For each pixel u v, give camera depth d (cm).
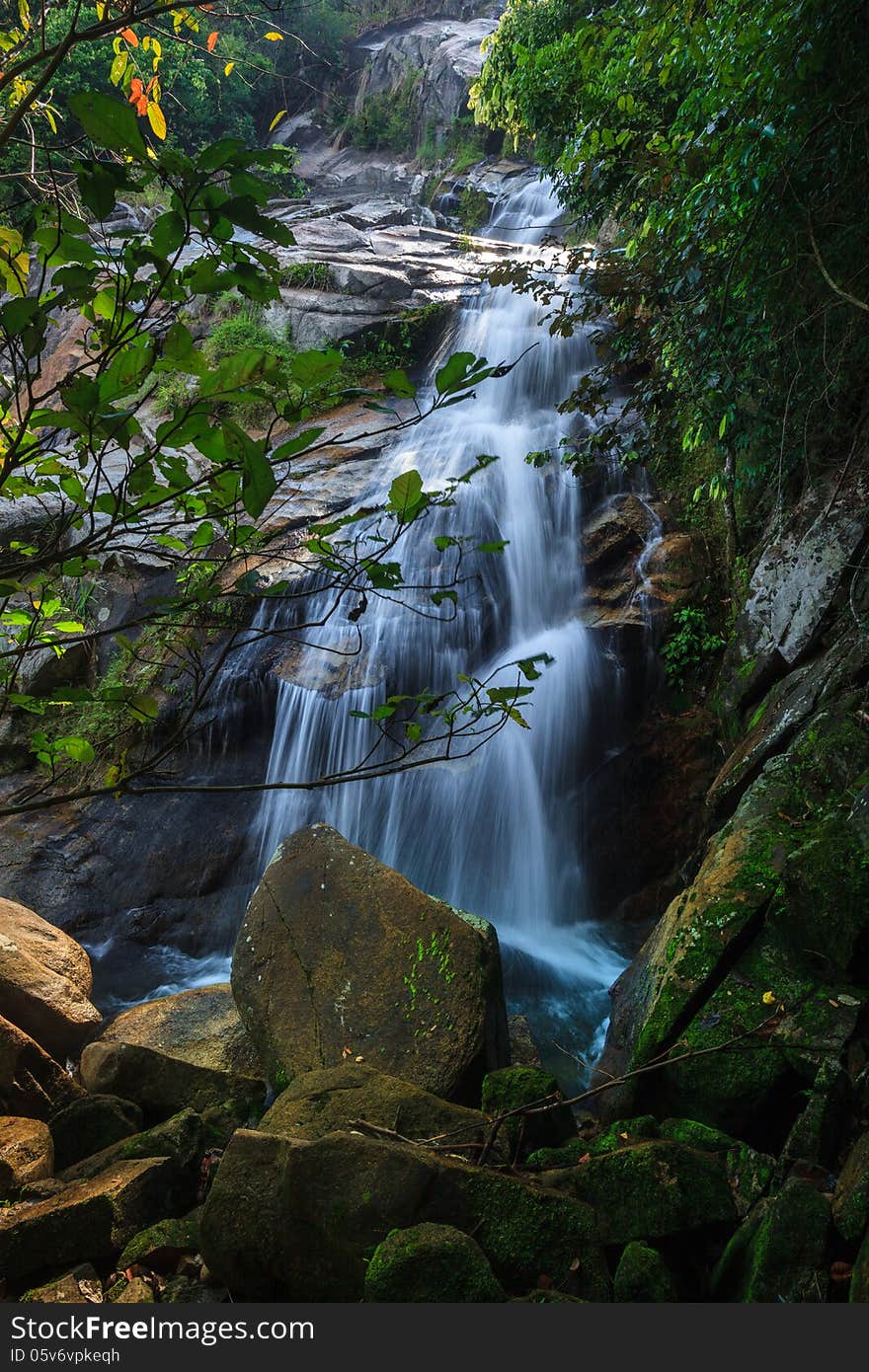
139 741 845
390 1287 290
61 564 186
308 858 575
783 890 501
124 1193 373
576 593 942
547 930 807
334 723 853
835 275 597
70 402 146
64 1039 571
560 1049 598
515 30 1132
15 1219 358
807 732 608
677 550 931
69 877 802
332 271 1341
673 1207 344
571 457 748
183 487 165
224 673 860
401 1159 327
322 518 963
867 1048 436
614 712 869
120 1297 331
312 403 164
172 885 805
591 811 845
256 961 549
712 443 820
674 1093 473
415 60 2473
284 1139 347
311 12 2456
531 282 679
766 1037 456
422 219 1916
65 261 154
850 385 683
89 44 1603
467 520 964
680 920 554
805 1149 383
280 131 2544
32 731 214
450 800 835
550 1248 323
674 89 761
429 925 522
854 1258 309
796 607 714
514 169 2066
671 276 617
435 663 896
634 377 1158
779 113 543
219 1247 331
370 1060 485
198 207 148
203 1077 489
